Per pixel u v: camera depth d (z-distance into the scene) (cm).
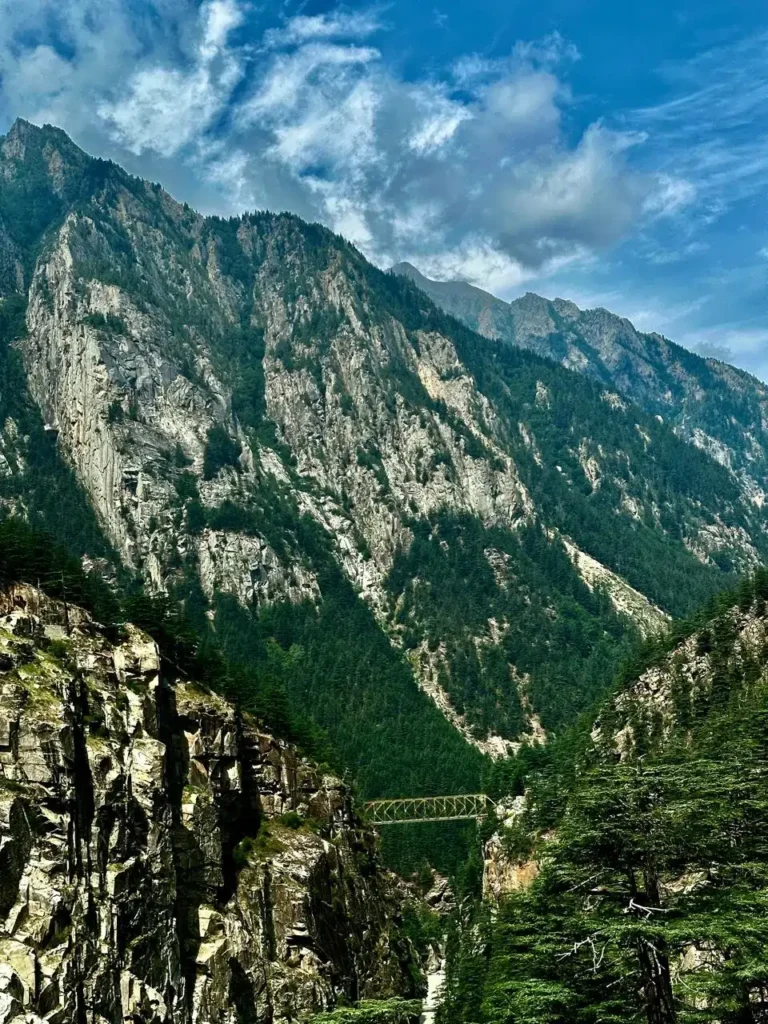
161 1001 6338
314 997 8331
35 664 6969
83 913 5950
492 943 7500
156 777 7294
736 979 3997
